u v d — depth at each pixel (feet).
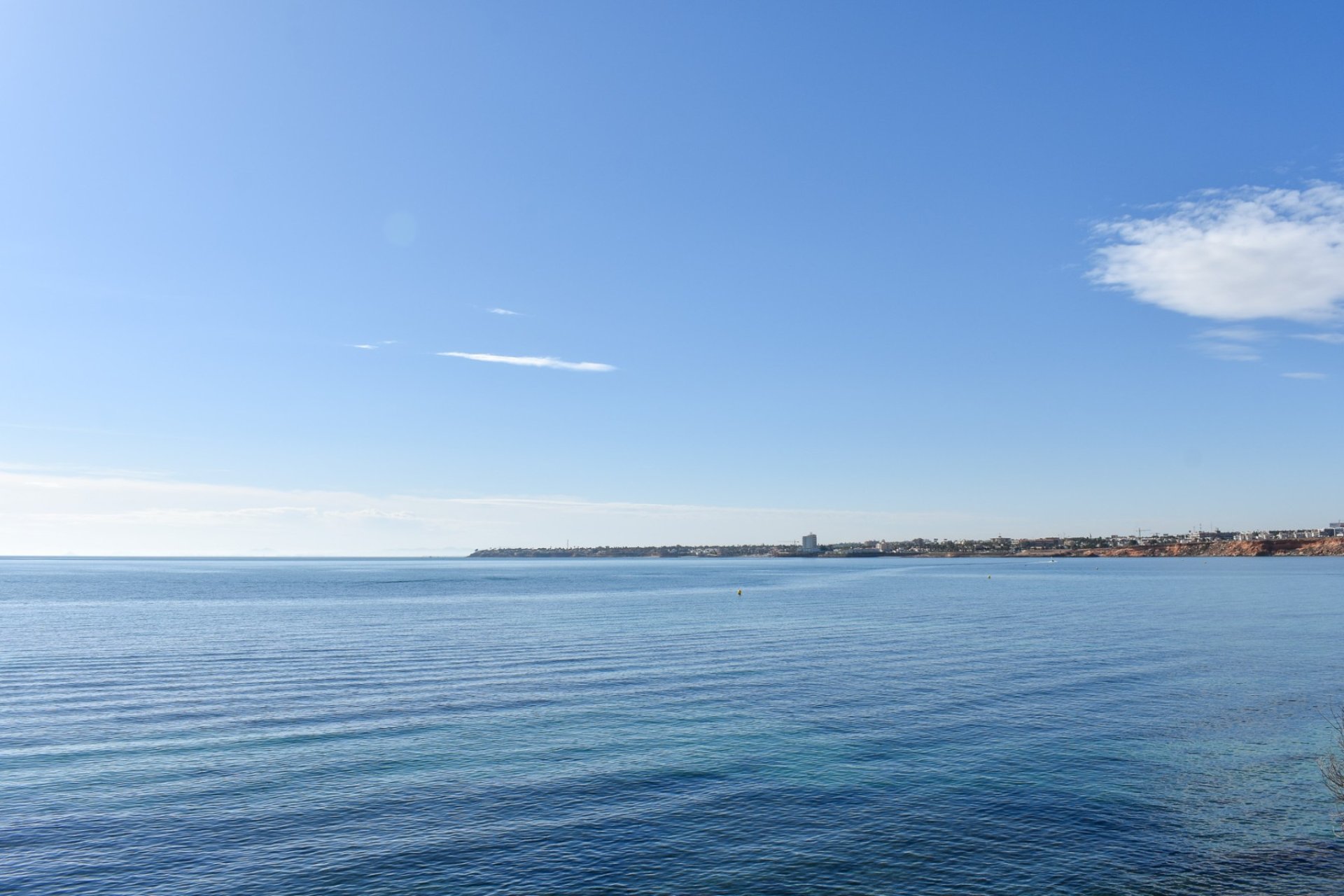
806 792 89.76
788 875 69.82
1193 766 99.19
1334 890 67.62
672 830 79.25
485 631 256.52
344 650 208.44
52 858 72.23
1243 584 558.15
